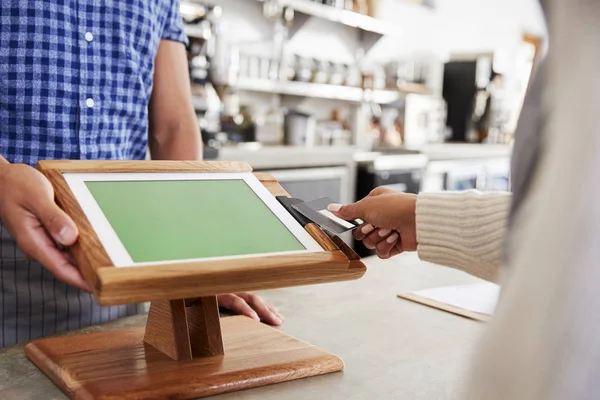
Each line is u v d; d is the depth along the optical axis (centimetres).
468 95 609
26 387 78
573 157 35
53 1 115
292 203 90
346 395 79
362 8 513
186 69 147
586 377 33
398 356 94
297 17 488
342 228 87
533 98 46
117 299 64
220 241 76
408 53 618
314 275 77
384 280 141
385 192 101
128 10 124
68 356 83
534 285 35
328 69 494
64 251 72
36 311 119
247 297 110
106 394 72
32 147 119
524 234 38
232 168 92
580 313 33
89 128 122
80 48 119
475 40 672
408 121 569
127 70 126
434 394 80
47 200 69
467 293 129
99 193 76
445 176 506
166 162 86
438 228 90
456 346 99
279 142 459
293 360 85
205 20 376
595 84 35
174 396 74
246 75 428
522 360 35
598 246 34
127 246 69
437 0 639
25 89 116
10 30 114
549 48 40
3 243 116
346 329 106
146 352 86
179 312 83
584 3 37
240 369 81
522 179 45
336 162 407
